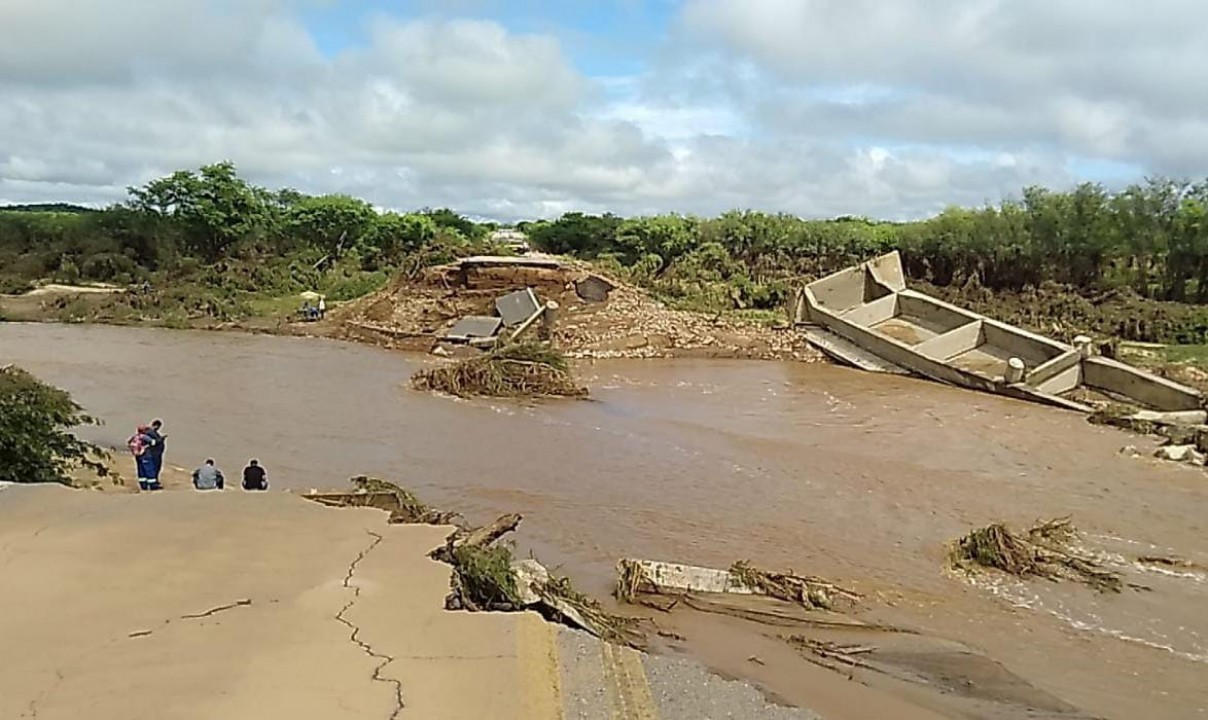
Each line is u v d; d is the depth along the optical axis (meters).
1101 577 13.38
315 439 21.98
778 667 9.66
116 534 9.65
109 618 7.60
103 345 40.44
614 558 13.80
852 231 64.44
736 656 9.91
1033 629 11.45
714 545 14.62
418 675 6.79
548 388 28.77
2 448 13.76
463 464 19.72
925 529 15.77
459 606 8.28
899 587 12.88
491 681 6.79
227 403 26.61
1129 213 53.41
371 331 43.47
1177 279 52.97
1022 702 9.28
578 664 7.50
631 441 22.47
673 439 22.80
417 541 9.70
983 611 12.03
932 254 59.72
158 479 16.36
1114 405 28.52
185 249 72.25
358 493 11.82
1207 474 20.25
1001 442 23.47
